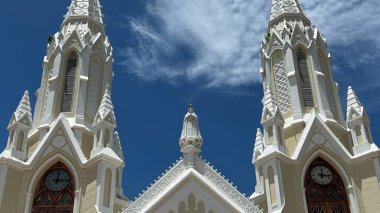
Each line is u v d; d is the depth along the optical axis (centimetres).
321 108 4603
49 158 4262
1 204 3956
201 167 4144
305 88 4762
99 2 5669
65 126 4422
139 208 4009
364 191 4072
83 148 4459
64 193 4153
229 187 4084
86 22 5328
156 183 4119
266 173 4122
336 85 4953
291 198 4019
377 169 4072
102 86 4994
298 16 5291
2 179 4034
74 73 4909
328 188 4166
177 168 4159
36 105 4866
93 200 3991
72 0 5588
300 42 4994
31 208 4062
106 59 5169
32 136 4572
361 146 4247
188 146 4169
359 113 4372
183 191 3959
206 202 3925
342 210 4084
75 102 4700
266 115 4388
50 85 4784
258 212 3956
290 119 4594
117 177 5275
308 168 4241
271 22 5344
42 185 4178
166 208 3909
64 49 4997
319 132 4375
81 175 4191
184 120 4334
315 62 4878
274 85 4912
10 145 4250
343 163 4222
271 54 5059
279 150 4178
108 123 4391
